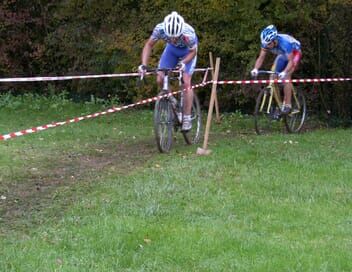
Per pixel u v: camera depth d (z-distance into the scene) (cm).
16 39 1650
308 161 877
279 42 1126
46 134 1102
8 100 1522
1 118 1325
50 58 1667
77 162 870
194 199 675
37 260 494
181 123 977
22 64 1681
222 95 1489
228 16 1438
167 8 1507
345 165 861
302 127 1295
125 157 907
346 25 1355
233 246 534
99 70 1586
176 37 923
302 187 732
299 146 1010
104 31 1581
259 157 902
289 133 1204
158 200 666
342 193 714
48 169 823
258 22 1417
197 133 1051
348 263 500
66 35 1600
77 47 1597
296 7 1412
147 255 511
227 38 1462
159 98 911
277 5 1412
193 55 949
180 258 505
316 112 1471
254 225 595
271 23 1429
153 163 857
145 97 1505
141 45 1506
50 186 733
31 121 1300
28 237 553
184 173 786
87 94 1638
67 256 506
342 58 1384
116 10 1570
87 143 1025
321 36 1441
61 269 476
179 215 618
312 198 692
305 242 550
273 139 1091
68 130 1156
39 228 576
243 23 1432
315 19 1429
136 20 1549
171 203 659
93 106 1523
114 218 600
